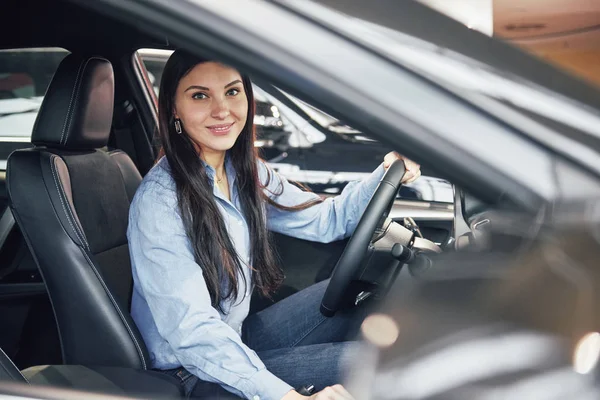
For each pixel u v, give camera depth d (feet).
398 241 6.52
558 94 3.09
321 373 6.10
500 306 3.18
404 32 3.09
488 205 3.25
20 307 9.24
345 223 7.35
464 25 3.40
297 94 3.15
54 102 6.47
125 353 6.03
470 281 3.34
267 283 6.70
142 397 4.20
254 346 7.06
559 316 3.05
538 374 2.98
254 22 2.99
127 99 8.77
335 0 3.11
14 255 9.89
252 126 6.32
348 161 12.68
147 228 5.73
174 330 5.61
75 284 6.06
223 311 6.08
